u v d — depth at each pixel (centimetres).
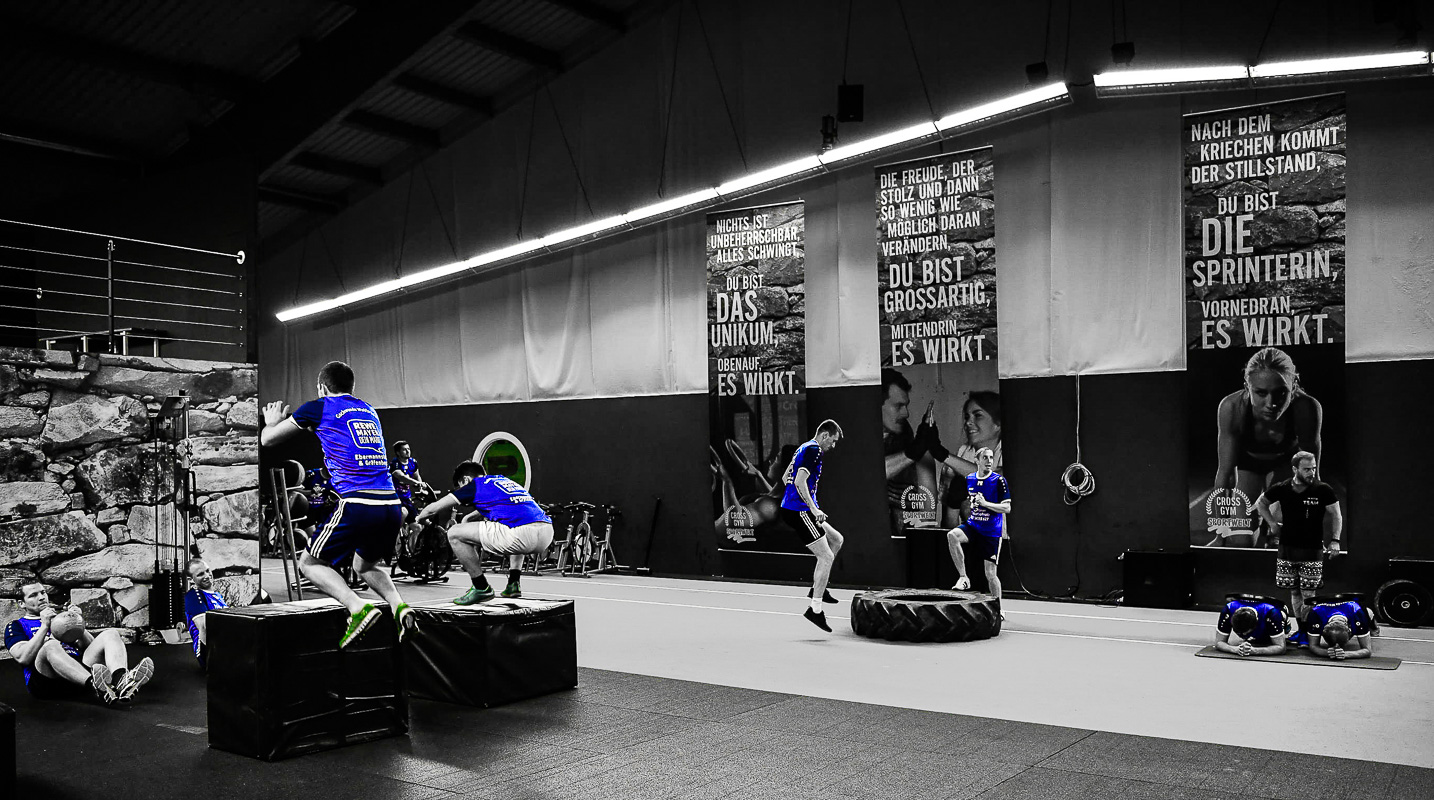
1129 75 892
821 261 1238
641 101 1396
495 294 1580
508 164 1559
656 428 1385
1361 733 496
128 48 1218
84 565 850
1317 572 739
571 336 1482
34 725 557
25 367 826
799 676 659
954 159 1112
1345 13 924
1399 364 904
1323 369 916
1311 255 924
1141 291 1019
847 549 1203
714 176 1323
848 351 1210
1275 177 941
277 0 1192
